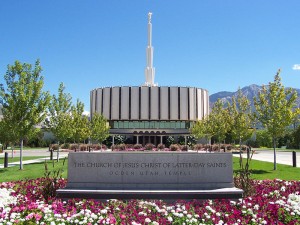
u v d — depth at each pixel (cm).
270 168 2645
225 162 1302
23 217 890
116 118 9200
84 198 1209
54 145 6781
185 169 1293
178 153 1300
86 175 1291
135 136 8888
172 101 9244
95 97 9688
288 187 1420
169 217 876
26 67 2677
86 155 1300
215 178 1293
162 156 1297
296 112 2592
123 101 9212
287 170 2480
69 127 3672
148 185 1281
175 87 9294
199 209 991
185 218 895
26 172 2355
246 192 1226
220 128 4809
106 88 9394
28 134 2641
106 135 6994
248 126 3725
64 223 849
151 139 8806
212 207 1020
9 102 2609
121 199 1205
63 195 1213
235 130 3772
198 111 9500
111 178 1288
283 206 1020
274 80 2622
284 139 8712
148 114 9156
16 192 1273
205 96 9931
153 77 9675
